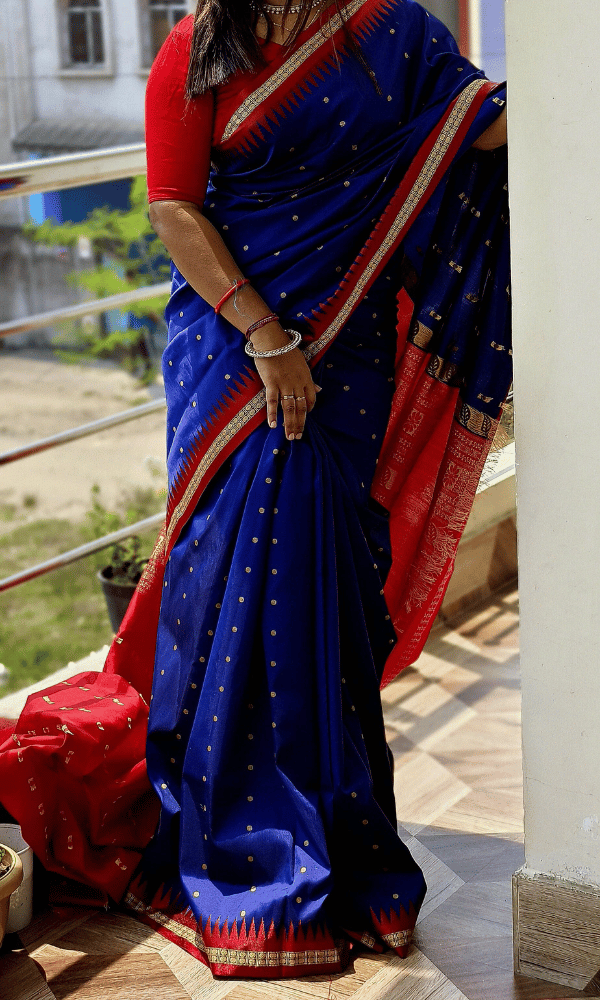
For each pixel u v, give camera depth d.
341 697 1.84
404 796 2.24
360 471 1.91
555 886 1.71
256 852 1.84
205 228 1.79
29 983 1.80
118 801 2.01
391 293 1.88
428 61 1.77
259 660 1.85
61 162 2.40
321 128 1.71
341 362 1.86
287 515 1.79
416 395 1.95
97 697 2.10
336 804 1.81
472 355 1.90
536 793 1.71
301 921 1.77
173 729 1.96
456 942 1.84
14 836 1.99
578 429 1.53
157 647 2.01
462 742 2.43
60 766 1.95
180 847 1.92
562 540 1.58
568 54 1.40
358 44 1.70
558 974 1.74
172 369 1.92
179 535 1.94
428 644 2.86
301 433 1.79
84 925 1.94
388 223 1.78
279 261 1.77
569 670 1.62
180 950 1.87
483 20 3.21
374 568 1.90
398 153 1.75
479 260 1.84
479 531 2.92
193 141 1.77
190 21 1.76
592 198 1.43
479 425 1.92
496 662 2.75
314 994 1.74
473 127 1.73
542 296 1.51
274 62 1.70
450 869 2.02
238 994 1.75
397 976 1.77
